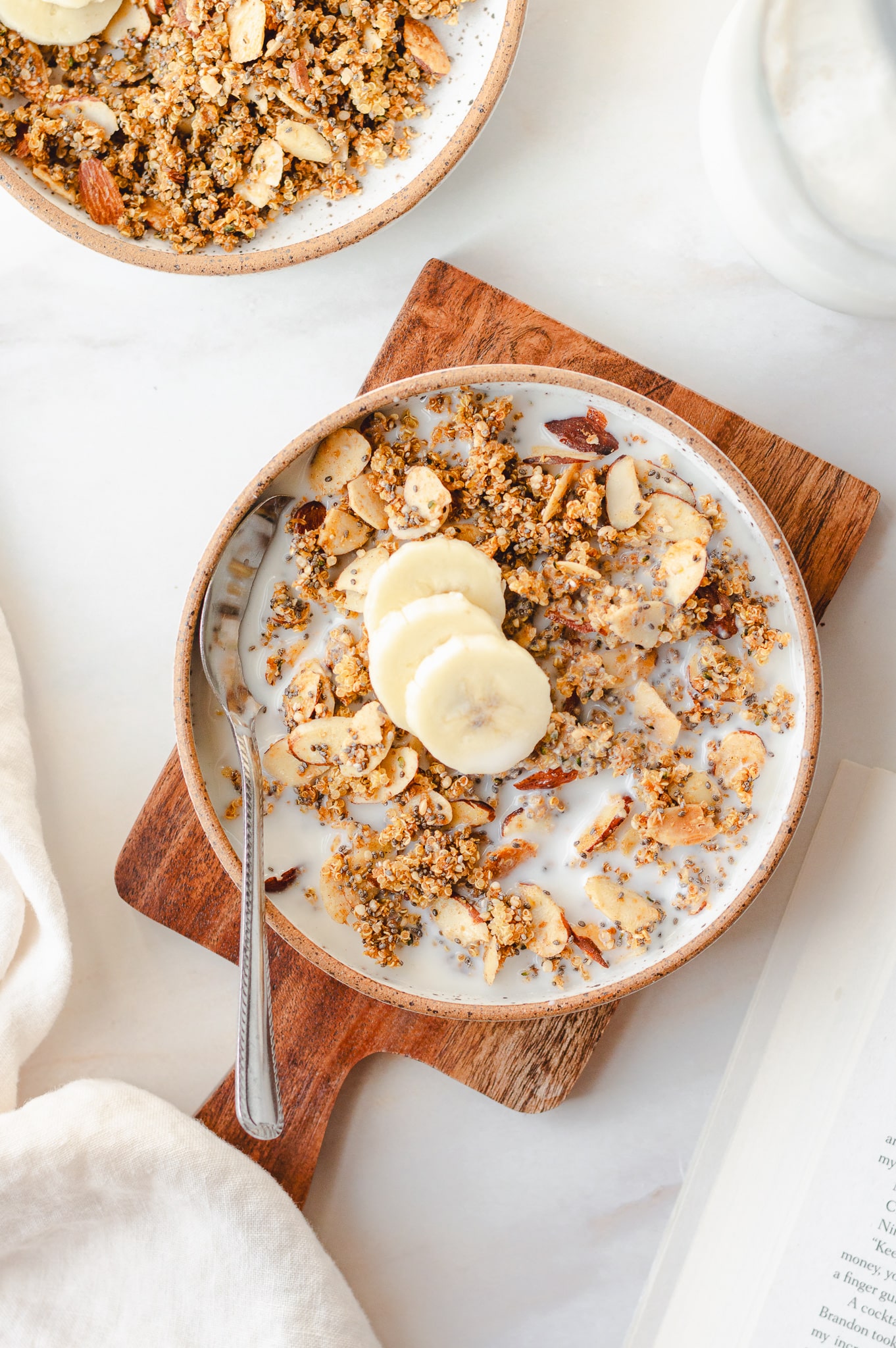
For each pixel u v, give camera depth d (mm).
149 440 640
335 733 597
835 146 569
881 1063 624
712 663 592
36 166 602
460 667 580
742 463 614
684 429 574
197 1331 631
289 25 597
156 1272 636
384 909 600
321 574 597
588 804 602
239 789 604
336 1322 623
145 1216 636
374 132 607
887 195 567
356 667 596
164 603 645
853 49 563
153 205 608
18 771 632
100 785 649
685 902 597
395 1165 650
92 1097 628
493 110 611
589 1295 649
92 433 640
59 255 634
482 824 604
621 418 586
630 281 630
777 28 568
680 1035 645
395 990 590
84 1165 624
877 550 631
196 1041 649
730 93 578
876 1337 620
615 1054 646
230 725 602
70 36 598
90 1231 641
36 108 603
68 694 647
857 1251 623
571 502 589
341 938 602
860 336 627
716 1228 636
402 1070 648
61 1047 651
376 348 635
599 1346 648
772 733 595
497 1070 628
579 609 597
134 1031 650
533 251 631
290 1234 624
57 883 629
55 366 638
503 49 582
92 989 650
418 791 601
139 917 650
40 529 644
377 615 588
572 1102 647
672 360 631
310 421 636
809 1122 630
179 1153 622
